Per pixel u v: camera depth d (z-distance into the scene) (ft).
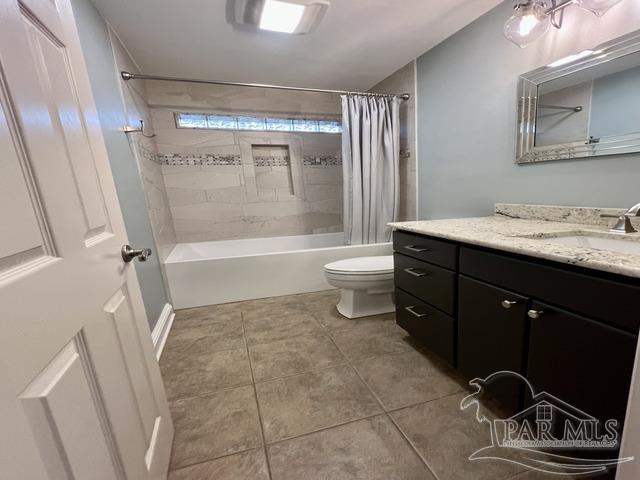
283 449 3.39
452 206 6.86
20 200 1.46
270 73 8.02
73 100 2.18
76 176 2.06
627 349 2.17
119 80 5.73
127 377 2.43
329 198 11.09
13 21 1.54
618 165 3.83
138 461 2.40
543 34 4.37
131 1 4.74
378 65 7.69
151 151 7.86
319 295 8.16
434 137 7.16
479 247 3.59
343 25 5.70
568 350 2.61
